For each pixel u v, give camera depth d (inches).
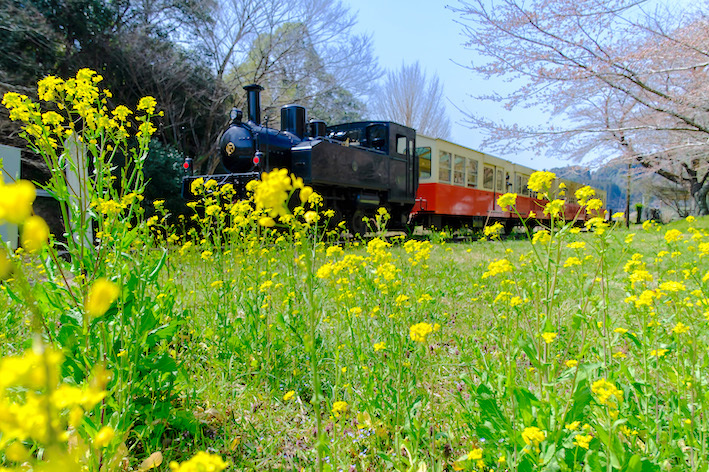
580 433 56.2
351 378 94.3
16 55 490.3
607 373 72.6
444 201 542.0
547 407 58.9
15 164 235.8
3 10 484.1
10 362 17.4
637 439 66.2
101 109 86.3
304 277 45.3
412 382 79.3
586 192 73.3
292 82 841.5
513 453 59.3
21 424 17.7
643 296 72.2
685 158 342.3
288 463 71.5
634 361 92.4
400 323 87.9
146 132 90.0
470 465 58.3
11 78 483.5
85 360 64.7
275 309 115.0
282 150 382.9
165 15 690.8
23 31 494.9
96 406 59.2
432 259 278.2
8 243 45.1
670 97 255.3
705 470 54.5
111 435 25.3
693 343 75.1
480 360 90.6
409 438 66.4
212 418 82.6
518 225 762.8
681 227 481.4
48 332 68.8
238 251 133.6
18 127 469.4
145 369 76.5
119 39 598.9
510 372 59.5
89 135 83.0
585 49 250.4
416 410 73.3
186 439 76.4
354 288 110.6
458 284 179.6
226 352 100.3
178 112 692.7
